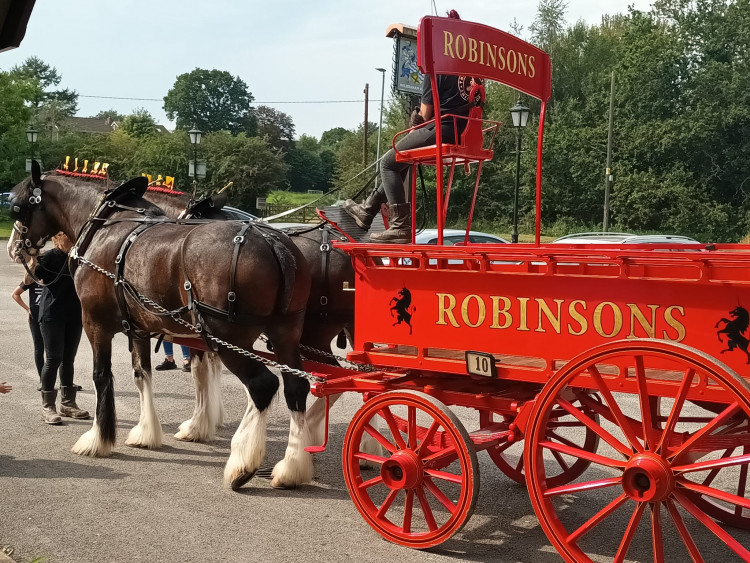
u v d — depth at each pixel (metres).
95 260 6.29
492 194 45.97
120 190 6.70
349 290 5.94
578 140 44.44
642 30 46.66
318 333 6.39
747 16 44.53
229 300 5.34
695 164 44.19
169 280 5.67
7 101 51.34
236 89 101.88
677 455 3.77
